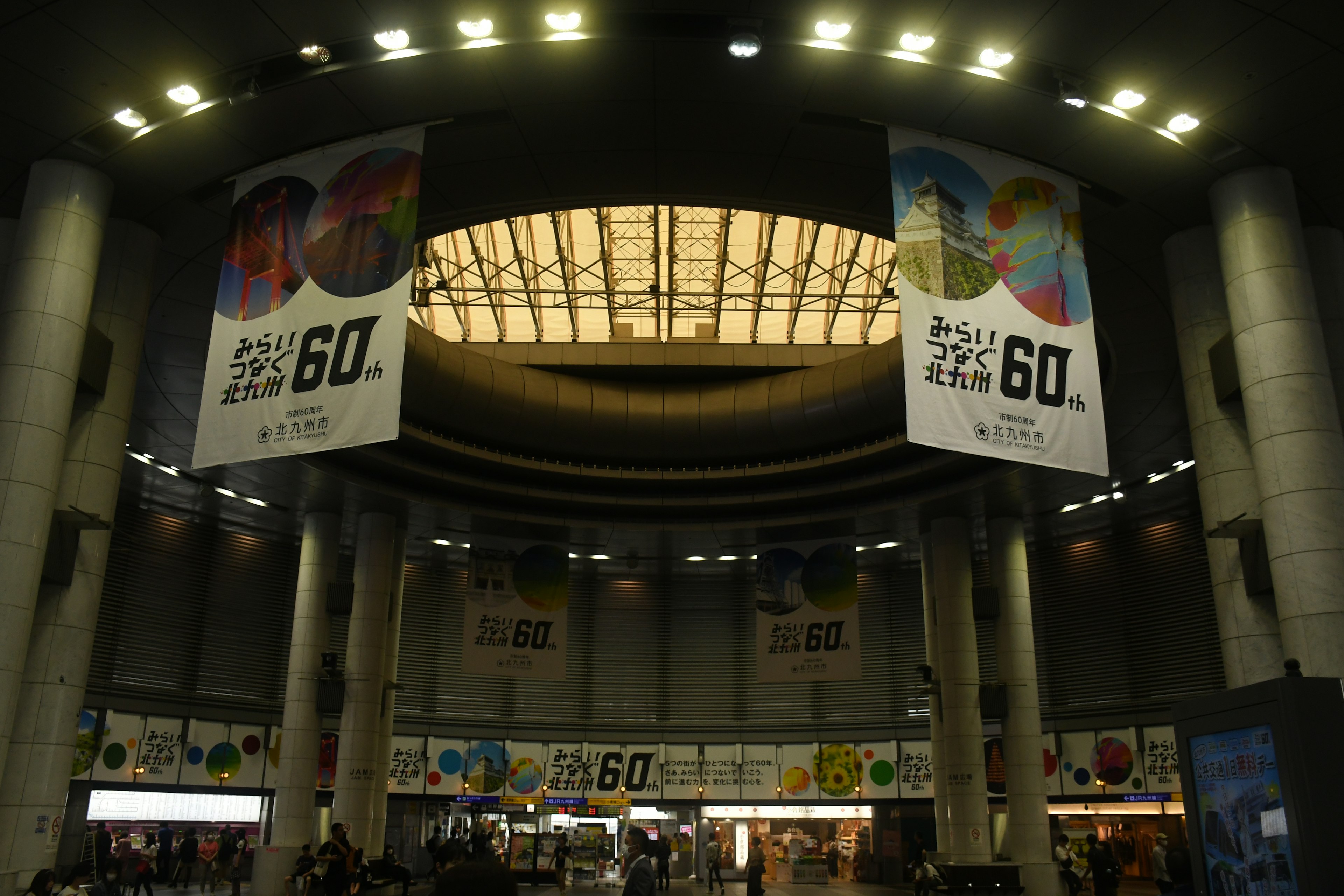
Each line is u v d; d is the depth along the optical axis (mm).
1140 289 18953
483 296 29938
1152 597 32094
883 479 28016
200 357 22078
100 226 14961
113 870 12750
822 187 17844
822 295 28453
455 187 17703
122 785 28594
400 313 13133
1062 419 13094
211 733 31000
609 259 28828
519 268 28484
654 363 28156
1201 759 7230
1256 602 14172
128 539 30000
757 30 13086
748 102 15070
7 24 12375
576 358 28250
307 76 14000
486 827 33562
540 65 14133
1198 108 13883
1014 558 28719
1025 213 14117
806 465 28312
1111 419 24781
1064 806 32625
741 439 27844
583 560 36188
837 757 35688
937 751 28562
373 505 29281
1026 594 28516
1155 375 22484
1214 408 15352
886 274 29078
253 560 33219
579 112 15398
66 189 14648
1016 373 13141
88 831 27656
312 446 12828
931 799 34219
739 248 29562
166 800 29641
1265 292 14164
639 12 13000
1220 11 12273
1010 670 27516
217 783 30797
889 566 37031
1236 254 14648
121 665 29250
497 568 27641
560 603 27734
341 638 34406
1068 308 13711
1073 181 14477
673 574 38156
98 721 28406
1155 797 30438
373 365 12961
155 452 26609
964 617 28266
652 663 37469
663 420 27766
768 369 28375
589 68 14234
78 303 14281
